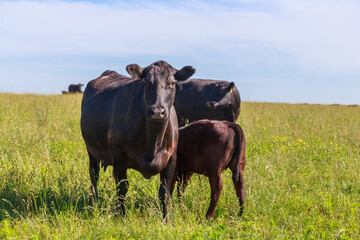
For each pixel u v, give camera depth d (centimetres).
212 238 473
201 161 589
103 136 619
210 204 576
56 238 471
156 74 520
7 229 489
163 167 573
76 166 762
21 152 832
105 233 495
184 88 1259
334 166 834
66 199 619
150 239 471
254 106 2309
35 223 509
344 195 657
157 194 627
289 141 1098
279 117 1652
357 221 554
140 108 544
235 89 1223
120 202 570
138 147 554
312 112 1962
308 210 620
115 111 580
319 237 499
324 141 1123
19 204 600
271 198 628
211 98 1181
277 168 798
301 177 749
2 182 661
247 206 607
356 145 1045
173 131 570
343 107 2445
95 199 596
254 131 1227
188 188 658
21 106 1700
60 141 992
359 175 757
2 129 1068
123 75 748
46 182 662
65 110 1600
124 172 580
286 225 545
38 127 1100
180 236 479
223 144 578
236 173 581
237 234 488
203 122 606
